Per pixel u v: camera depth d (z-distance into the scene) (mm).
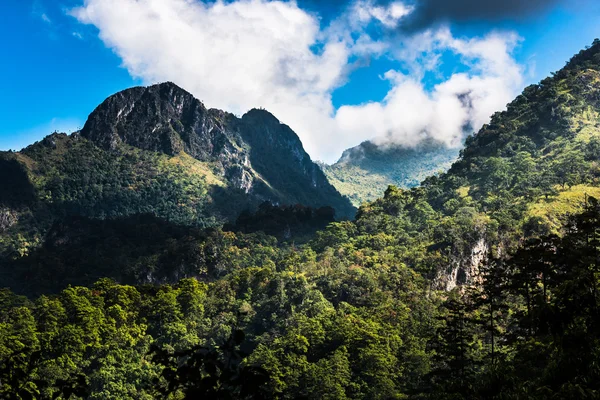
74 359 103000
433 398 49812
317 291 127812
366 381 88375
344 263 147875
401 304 112312
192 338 118188
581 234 59531
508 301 89750
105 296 130750
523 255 59094
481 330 88875
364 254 152875
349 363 92188
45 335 103875
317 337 101188
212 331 123375
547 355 46219
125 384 99938
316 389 83875
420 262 134875
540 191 153125
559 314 25625
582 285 25531
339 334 99500
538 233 131750
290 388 86500
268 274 144375
